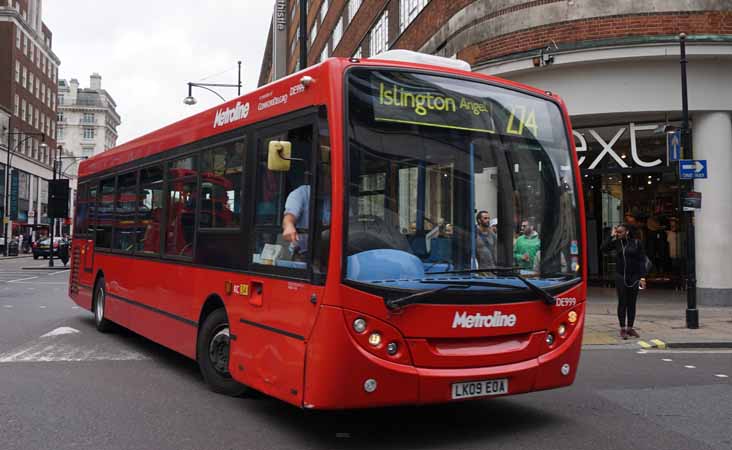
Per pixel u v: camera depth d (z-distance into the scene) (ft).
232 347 19.35
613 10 47.01
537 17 49.29
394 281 15.28
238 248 19.47
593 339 34.86
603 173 51.31
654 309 46.91
